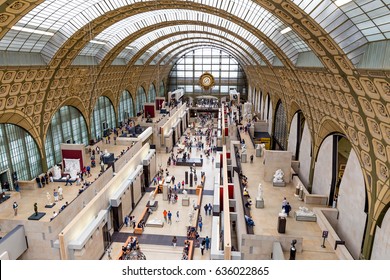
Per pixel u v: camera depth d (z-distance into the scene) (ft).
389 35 37.99
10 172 86.17
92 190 82.53
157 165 140.56
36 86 88.17
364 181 54.80
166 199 106.32
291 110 106.11
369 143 49.83
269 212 64.03
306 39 53.62
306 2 44.52
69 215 70.38
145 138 134.21
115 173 97.35
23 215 69.77
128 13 88.02
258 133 157.69
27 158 93.76
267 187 76.38
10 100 80.28
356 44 43.09
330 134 70.44
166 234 86.38
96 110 147.23
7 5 52.44
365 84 43.50
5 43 71.36
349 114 54.39
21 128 91.15
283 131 131.03
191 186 118.21
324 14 43.86
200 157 148.77
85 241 66.85
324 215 63.77
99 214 76.74
